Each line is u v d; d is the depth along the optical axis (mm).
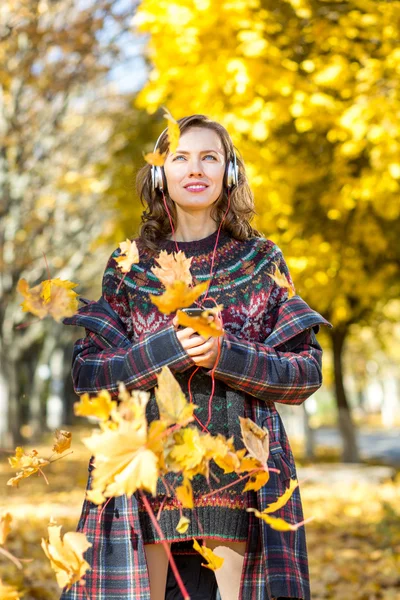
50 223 15750
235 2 5926
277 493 1950
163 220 2256
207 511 1987
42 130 13086
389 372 45312
